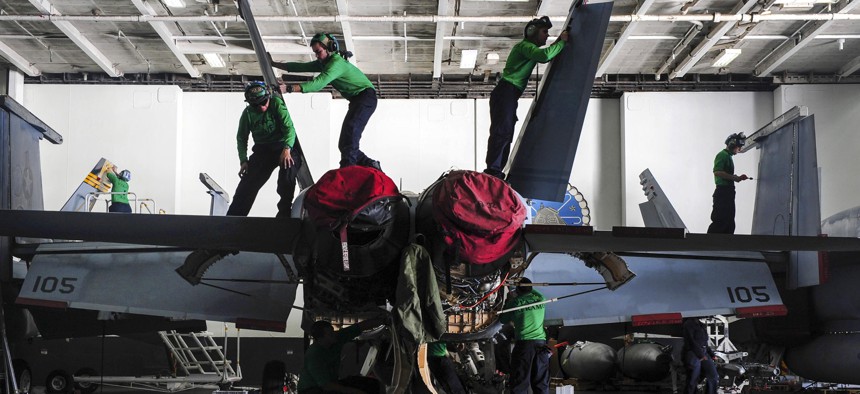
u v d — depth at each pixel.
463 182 4.99
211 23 16.00
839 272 10.00
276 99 7.27
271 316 7.46
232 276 7.54
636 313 8.37
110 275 7.78
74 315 10.41
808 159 10.28
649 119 18.67
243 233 5.16
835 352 9.98
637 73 18.86
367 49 17.30
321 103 18.53
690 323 10.26
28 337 11.52
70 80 18.36
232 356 16.95
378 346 6.91
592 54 6.32
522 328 7.82
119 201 15.20
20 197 9.77
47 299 7.71
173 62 18.06
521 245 5.23
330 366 6.97
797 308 10.41
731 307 8.48
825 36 16.41
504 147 6.77
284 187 7.38
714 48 17.31
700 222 18.45
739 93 18.80
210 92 18.72
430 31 16.44
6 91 17.78
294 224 5.14
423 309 5.03
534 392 7.98
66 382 13.06
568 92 6.43
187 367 13.93
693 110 18.70
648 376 13.55
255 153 7.54
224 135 18.56
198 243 5.19
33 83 18.33
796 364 10.59
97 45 17.05
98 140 18.23
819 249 5.27
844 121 18.45
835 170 18.36
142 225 5.06
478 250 4.96
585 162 18.97
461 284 5.35
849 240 5.25
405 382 5.29
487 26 16.14
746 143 12.11
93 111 18.31
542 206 11.56
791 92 18.50
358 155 7.00
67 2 14.98
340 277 5.37
